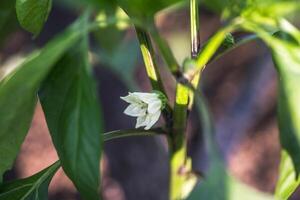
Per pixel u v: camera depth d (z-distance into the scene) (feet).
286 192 1.12
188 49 3.24
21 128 1.10
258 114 3.29
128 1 1.04
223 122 2.91
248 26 1.07
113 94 3.20
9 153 1.14
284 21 1.09
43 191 1.36
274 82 3.31
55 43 1.02
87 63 1.16
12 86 1.02
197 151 2.74
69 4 2.25
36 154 3.09
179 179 1.30
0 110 1.06
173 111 1.25
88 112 1.13
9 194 1.35
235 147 2.96
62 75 1.17
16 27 1.81
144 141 3.09
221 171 1.72
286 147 1.09
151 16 1.05
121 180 3.03
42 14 1.16
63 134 1.15
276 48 1.05
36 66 1.01
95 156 1.11
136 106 1.26
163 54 1.11
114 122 3.14
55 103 1.17
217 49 1.23
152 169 3.04
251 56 3.41
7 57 2.90
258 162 3.25
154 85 1.26
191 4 1.18
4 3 1.69
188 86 1.12
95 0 1.14
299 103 1.06
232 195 1.72
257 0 1.09
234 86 3.40
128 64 2.38
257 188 3.18
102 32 2.03
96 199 1.13
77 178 1.13
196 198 1.66
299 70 1.05
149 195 3.01
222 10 1.50
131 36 2.84
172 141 1.28
